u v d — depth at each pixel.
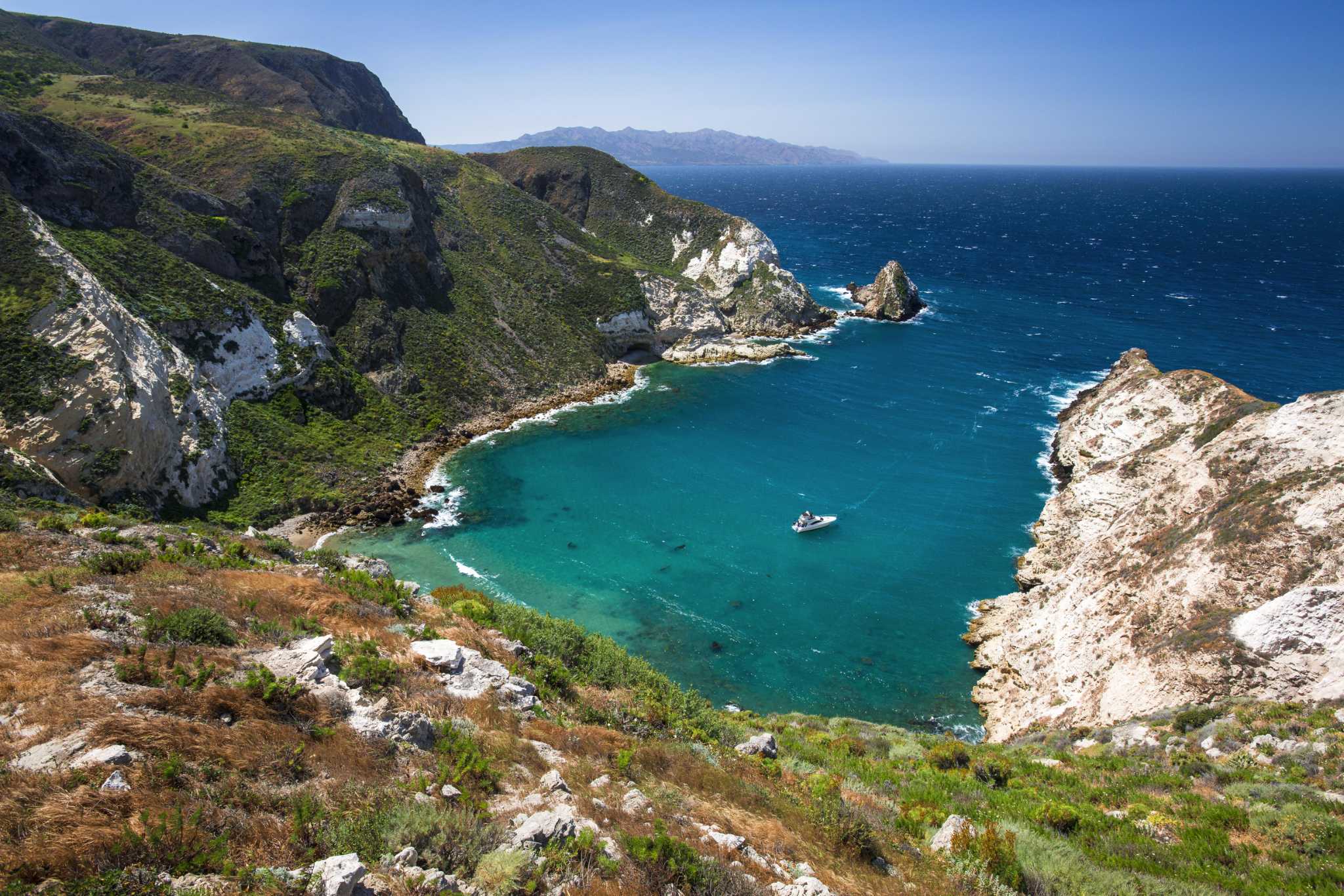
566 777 13.25
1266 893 13.16
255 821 9.31
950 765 23.14
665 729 18.83
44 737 10.11
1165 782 19.97
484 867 9.22
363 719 12.95
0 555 18.34
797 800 15.79
